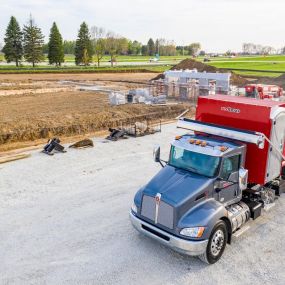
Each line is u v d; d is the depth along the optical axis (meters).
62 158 15.43
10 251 8.21
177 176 8.16
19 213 10.16
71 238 8.84
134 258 8.00
